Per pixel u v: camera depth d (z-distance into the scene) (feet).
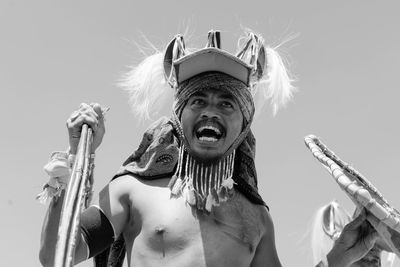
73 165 6.33
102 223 7.02
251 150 7.58
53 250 6.49
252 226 7.18
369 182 7.52
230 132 7.17
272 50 8.10
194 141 7.14
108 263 7.34
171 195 7.06
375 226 7.45
